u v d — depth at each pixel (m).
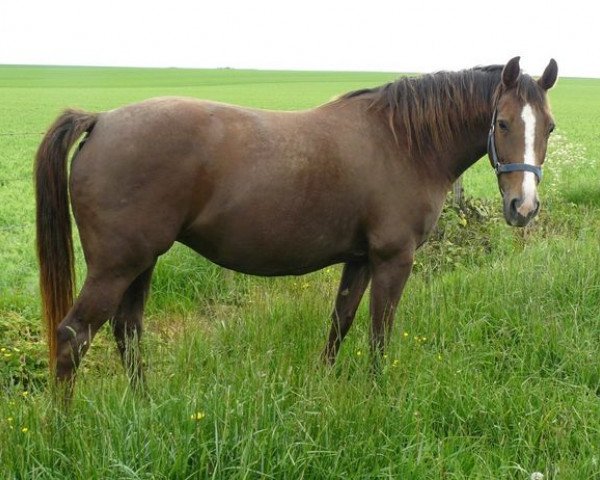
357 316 5.51
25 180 14.63
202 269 6.71
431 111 4.46
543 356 4.84
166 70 96.75
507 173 4.32
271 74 86.25
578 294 5.58
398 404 3.72
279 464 3.10
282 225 4.06
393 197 4.34
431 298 5.44
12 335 5.22
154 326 5.91
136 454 3.09
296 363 4.53
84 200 3.75
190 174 3.81
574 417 3.97
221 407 3.33
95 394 3.54
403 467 3.27
